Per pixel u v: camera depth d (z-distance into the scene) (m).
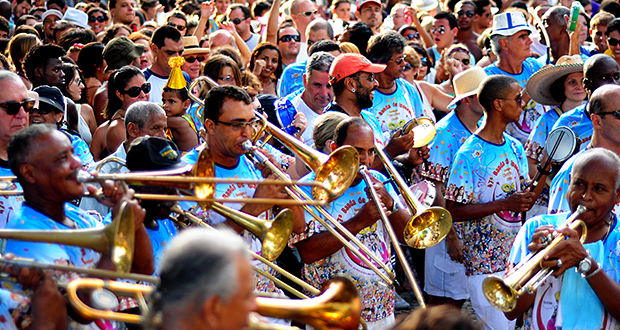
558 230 2.71
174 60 4.67
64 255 2.44
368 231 3.54
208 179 2.48
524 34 6.32
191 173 2.80
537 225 3.03
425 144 4.43
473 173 4.43
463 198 4.40
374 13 8.99
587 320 2.87
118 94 4.89
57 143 2.47
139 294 2.08
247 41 9.31
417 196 3.85
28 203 2.55
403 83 5.86
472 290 4.49
